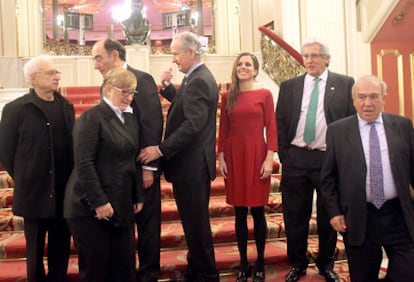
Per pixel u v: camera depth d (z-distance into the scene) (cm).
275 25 750
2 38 1037
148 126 316
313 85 355
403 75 683
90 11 1930
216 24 1446
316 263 376
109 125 284
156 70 986
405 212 271
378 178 276
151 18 2002
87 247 285
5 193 490
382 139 280
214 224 439
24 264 386
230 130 355
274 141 347
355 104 283
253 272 379
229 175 353
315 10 671
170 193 493
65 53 1595
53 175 310
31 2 1256
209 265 330
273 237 427
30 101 310
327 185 298
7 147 310
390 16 627
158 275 340
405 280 271
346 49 676
